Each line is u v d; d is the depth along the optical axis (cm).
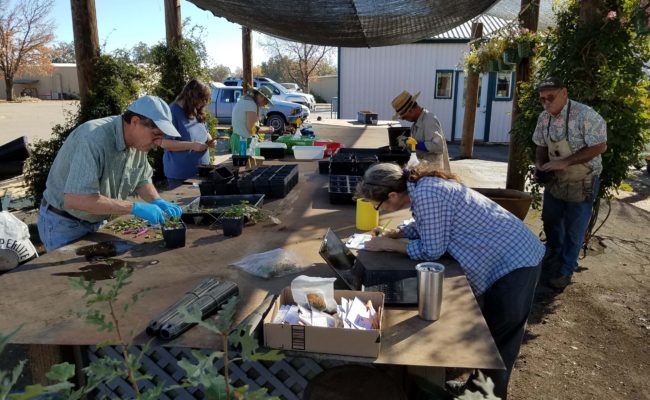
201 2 482
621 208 633
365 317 154
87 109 570
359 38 579
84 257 221
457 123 1412
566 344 320
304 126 700
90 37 562
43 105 2944
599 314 357
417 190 208
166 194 346
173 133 223
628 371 291
